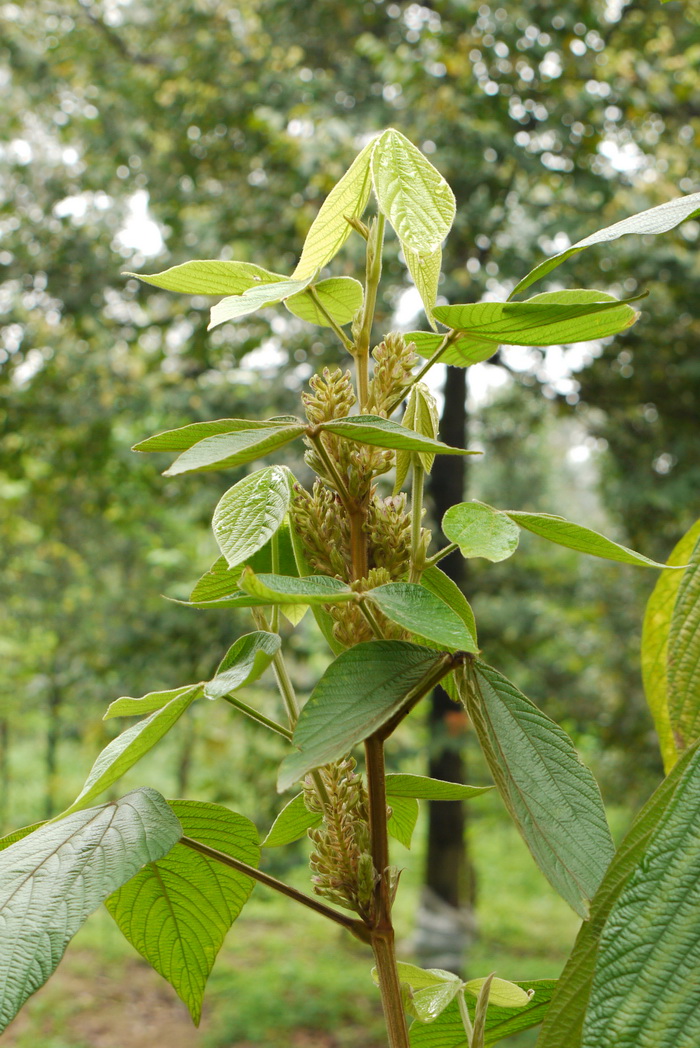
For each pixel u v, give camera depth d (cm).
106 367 827
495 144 671
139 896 74
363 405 66
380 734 62
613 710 865
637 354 808
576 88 720
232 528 56
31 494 992
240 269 67
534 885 1221
